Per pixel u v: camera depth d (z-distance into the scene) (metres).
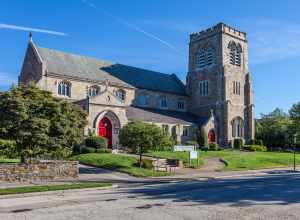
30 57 56.38
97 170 35.38
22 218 13.78
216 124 69.56
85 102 50.62
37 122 27.72
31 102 28.52
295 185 25.30
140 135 36.47
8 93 27.91
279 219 13.30
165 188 23.94
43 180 28.48
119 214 14.36
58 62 57.66
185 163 43.00
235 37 74.06
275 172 40.94
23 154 29.11
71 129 30.03
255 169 43.19
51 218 13.69
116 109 53.28
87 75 59.66
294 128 79.81
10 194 19.95
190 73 76.94
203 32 75.38
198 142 65.44
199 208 15.63
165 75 77.88
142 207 15.97
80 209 15.59
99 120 51.00
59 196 20.34
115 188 24.58
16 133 27.58
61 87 55.50
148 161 38.50
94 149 45.38
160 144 37.22
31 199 19.20
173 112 70.44
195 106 74.94
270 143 80.12
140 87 66.50
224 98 69.75
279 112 108.81
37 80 53.91
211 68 72.75
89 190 23.16
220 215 14.04
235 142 69.25
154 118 61.25
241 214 14.22
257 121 103.75
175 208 15.66
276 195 19.88
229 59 72.56
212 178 32.78
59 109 29.58
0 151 30.88
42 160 31.42
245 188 23.36
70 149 31.58
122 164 37.19
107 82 54.97
